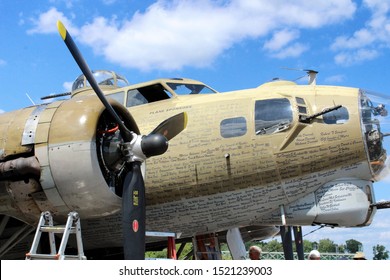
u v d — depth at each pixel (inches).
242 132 330.0
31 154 290.7
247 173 325.7
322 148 322.0
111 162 294.4
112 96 392.2
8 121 302.4
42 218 271.4
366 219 335.0
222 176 327.9
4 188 292.0
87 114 289.3
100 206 290.4
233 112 338.0
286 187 325.7
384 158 328.5
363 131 322.7
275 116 330.0
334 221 329.1
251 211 333.1
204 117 341.1
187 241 418.9
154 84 381.7
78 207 288.0
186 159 332.5
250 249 330.6
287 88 350.9
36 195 287.3
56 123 289.4
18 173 282.8
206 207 334.3
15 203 292.0
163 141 284.5
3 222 325.1
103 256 393.4
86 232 359.3
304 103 331.9
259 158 325.1
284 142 323.9
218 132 333.4
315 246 446.0
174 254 348.5
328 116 327.0
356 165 325.1
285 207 332.2
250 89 362.0
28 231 323.9
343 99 331.9
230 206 332.2
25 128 292.4
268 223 340.8
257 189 327.3
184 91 384.5
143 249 282.7
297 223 335.3
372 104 336.8
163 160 335.3
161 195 336.2
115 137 301.1
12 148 290.0
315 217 327.0
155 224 345.1
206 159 330.0
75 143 282.7
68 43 269.1
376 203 334.0
